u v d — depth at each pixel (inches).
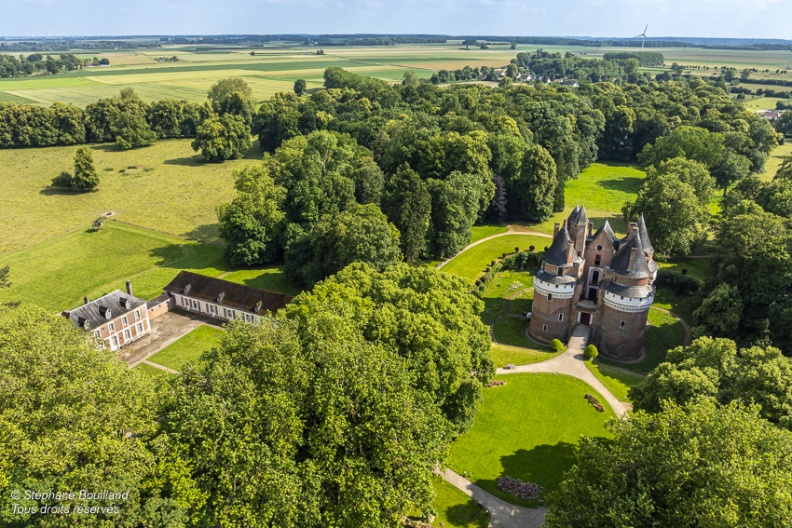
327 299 2295.8
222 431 1514.5
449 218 4269.2
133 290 3843.5
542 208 5064.0
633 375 2856.8
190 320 3560.5
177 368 2994.6
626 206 4633.4
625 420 1695.4
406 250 3993.6
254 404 1593.3
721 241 3449.8
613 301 2984.7
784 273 2822.3
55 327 2178.9
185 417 1572.3
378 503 1517.0
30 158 7470.5
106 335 3129.9
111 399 1651.1
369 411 1673.2
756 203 4160.9
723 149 5703.7
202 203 5748.0
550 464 2197.3
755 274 2942.9
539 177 4985.2
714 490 1349.7
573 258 3157.0
